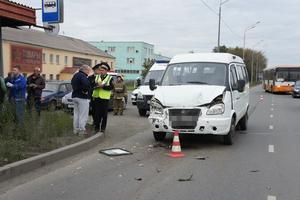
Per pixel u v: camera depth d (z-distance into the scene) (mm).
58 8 12797
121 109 20594
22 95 13078
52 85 21469
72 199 6562
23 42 59719
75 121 12055
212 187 7301
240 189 7195
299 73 49062
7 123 10117
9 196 6684
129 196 6730
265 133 14461
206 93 11070
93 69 13008
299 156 10234
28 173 8125
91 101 13250
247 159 9797
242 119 14906
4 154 8484
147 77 21406
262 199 6641
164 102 11094
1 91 11250
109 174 8188
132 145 11555
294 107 28094
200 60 12523
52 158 9070
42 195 6754
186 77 12109
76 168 8664
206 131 10828
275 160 9719
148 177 7973
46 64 67062
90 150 10680
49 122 11625
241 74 14008
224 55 12852
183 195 6801
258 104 31312
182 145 11641
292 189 7227
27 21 13211
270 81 54000
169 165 9047
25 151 9305
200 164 9172
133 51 121500
